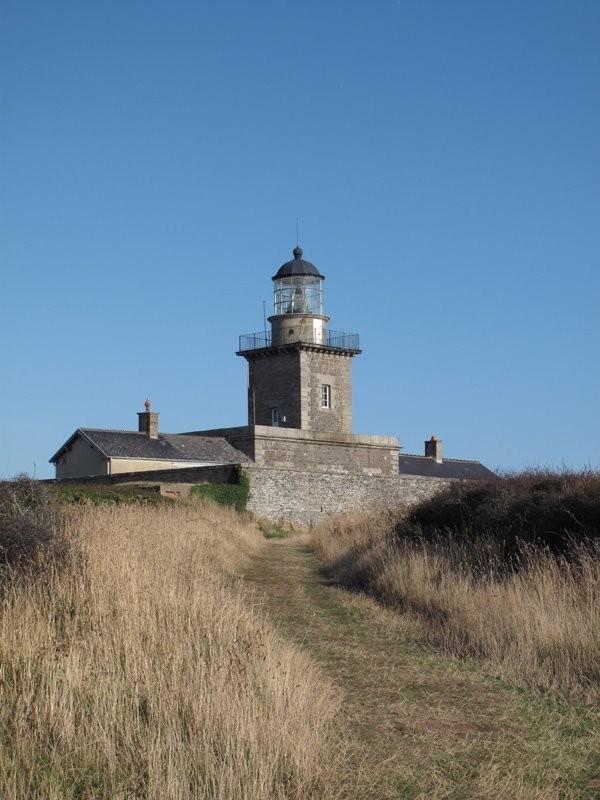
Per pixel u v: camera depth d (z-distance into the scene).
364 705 8.56
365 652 10.95
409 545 18.05
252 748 6.54
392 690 9.13
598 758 7.22
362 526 25.36
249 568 20.17
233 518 31.69
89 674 7.62
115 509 20.47
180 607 9.62
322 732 7.38
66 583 10.14
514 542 15.77
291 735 6.90
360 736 7.61
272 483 40.22
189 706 7.20
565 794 6.46
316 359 54.25
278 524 39.25
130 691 7.46
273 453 46.38
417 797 6.35
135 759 6.43
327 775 6.59
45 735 6.71
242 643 8.67
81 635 8.65
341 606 14.71
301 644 10.93
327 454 47.72
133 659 7.94
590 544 13.88
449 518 19.28
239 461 46.41
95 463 45.16
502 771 6.86
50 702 6.94
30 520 11.95
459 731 7.86
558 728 7.96
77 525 14.41
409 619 13.27
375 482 45.41
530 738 7.70
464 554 15.66
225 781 6.16
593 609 10.84
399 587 15.05
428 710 8.46
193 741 6.64
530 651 10.23
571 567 12.98
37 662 7.63
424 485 48.09
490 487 18.83
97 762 6.48
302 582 18.14
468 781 6.66
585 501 15.16
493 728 7.97
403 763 6.98
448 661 10.52
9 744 6.51
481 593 12.70
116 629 8.71
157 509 24.91
